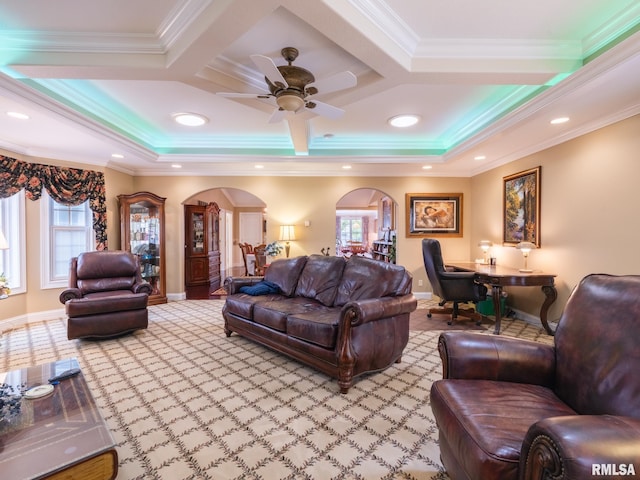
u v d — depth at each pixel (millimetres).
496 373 1574
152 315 4844
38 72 2354
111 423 2025
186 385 2553
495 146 4227
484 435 1147
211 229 8609
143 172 5770
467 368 1581
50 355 3189
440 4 1937
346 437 1896
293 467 1646
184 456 1726
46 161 4461
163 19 2049
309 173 5941
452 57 2342
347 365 2416
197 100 3377
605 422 903
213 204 8758
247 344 3543
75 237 4898
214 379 2668
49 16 2016
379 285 2992
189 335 3861
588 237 3475
